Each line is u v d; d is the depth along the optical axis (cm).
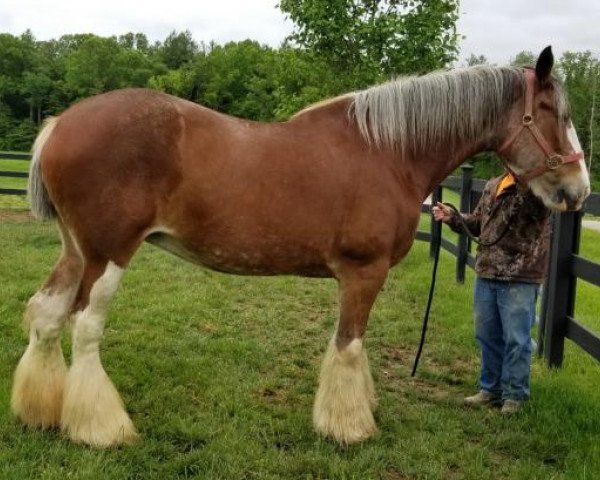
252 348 469
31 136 5594
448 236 1088
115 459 286
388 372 451
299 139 306
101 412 297
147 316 527
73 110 291
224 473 283
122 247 286
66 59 6719
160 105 288
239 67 5547
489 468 309
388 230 313
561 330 462
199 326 521
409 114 324
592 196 424
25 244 827
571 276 454
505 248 370
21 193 1207
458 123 333
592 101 3909
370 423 329
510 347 375
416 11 790
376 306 625
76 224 285
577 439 336
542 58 323
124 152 278
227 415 344
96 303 291
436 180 344
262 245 302
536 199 355
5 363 394
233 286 676
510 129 338
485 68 342
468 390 425
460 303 643
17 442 295
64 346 425
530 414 369
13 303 527
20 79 6400
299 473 294
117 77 6141
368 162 312
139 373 396
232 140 295
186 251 308
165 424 326
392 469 305
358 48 812
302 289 684
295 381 416
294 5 809
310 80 853
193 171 287
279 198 297
